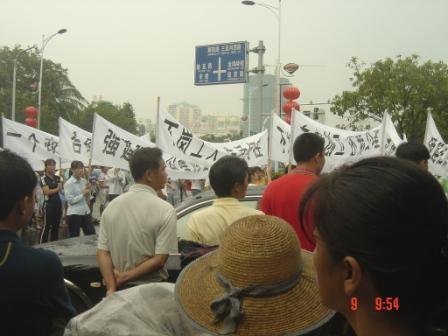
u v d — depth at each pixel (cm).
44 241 906
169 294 169
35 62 4497
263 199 333
